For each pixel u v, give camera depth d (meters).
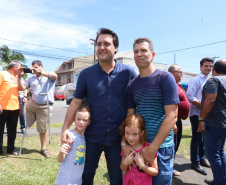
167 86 1.76
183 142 5.03
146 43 1.85
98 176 3.08
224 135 2.59
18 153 3.72
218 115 2.58
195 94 3.52
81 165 2.10
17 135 5.08
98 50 2.03
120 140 2.13
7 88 3.58
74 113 2.19
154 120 1.84
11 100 3.63
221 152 2.79
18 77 3.64
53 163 3.41
